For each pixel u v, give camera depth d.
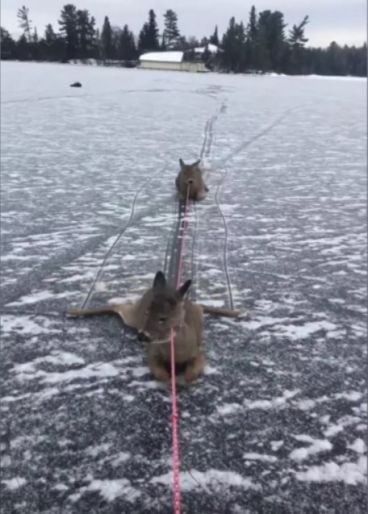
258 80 55.38
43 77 38.53
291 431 3.17
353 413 3.35
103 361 3.79
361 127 18.94
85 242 6.16
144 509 2.62
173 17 90.75
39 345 3.97
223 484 2.77
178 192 8.32
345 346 4.12
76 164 10.58
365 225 7.24
